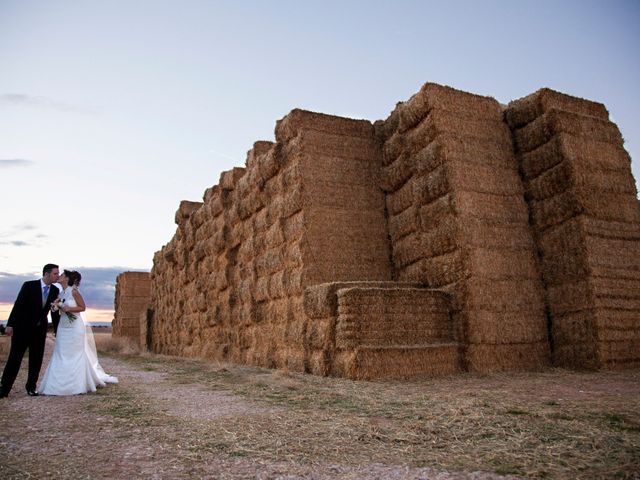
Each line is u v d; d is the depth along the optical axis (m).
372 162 14.10
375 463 4.07
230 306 18.45
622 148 12.02
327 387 8.70
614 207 11.46
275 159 14.34
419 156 12.28
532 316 11.30
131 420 5.84
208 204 21.23
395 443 4.67
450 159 11.55
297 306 12.94
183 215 25.70
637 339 11.05
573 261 11.11
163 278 30.39
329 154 13.71
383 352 9.95
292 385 8.84
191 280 23.88
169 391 8.54
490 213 11.50
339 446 4.57
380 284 11.45
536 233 11.86
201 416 6.09
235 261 18.75
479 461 4.07
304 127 13.70
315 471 3.88
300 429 5.24
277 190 14.66
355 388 8.49
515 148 12.37
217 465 4.05
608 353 10.62
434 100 11.85
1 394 7.75
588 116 11.91
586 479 3.61
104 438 4.96
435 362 10.30
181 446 4.62
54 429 5.38
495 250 11.29
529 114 12.08
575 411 5.80
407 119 12.59
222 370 12.81
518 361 10.94
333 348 10.87
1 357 16.31
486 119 12.23
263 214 15.63
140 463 4.11
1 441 4.84
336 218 13.39
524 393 7.43
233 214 17.91
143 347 33.12
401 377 9.90
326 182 13.51
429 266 11.89
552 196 11.59
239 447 4.55
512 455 4.18
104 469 3.95
